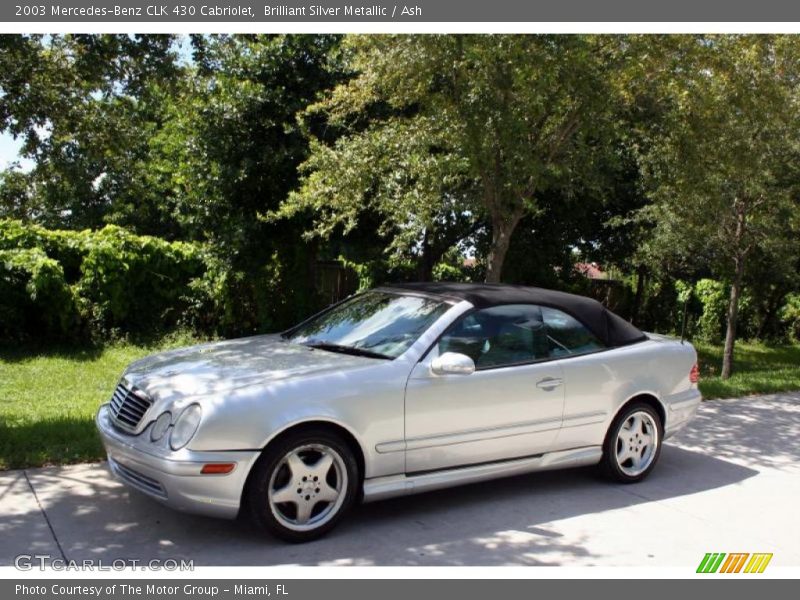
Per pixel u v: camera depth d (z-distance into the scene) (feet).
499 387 16.71
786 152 37.06
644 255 49.83
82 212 74.43
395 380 15.38
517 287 19.42
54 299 38.19
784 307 69.92
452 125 26.55
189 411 13.80
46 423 21.24
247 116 41.91
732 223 41.81
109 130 25.99
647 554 14.85
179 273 45.32
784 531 16.46
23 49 22.59
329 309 19.94
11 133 24.07
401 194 28.73
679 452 22.97
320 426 14.57
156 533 14.51
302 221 43.27
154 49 24.56
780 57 33.06
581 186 34.76
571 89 25.67
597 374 18.39
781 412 29.63
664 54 26.63
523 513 16.78
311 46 41.57
